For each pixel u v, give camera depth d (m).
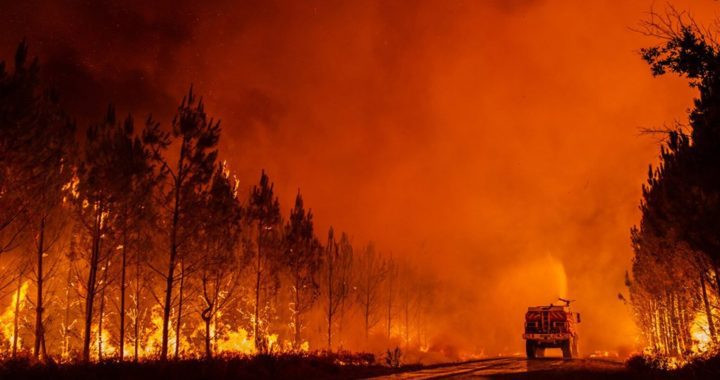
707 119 11.34
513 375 18.52
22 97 16.19
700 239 12.66
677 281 22.67
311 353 27.94
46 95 19.61
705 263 18.31
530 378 17.25
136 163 21.03
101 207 20.73
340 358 27.28
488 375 18.69
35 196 18.66
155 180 21.53
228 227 23.45
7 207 17.30
